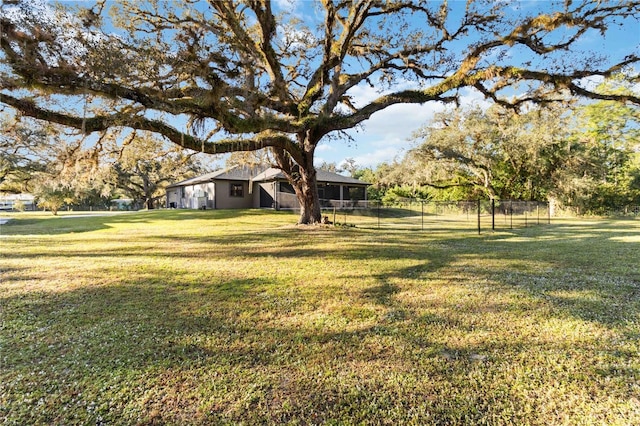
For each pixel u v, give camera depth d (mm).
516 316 3912
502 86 10898
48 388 2480
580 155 23812
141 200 43625
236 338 3354
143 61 6219
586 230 14898
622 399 2299
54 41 5410
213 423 2105
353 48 12602
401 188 36500
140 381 2576
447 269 6578
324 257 7961
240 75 7586
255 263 7230
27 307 4297
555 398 2328
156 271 6414
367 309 4203
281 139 11922
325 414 2191
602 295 4754
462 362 2840
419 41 11445
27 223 18875
